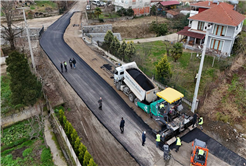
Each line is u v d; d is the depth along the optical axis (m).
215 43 28.73
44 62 26.98
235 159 13.33
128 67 19.39
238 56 25.62
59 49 31.36
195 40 31.30
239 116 17.12
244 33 33.44
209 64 25.95
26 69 15.80
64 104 18.80
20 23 44.47
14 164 13.34
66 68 24.47
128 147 14.23
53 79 22.95
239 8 43.72
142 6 56.25
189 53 29.83
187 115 15.90
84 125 16.33
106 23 48.78
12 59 15.10
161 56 29.88
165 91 15.70
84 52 30.58
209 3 32.81
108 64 26.97
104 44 31.30
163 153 13.75
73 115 17.45
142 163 12.97
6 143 15.02
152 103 16.23
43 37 36.28
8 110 16.48
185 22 45.12
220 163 13.01
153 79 21.44
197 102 17.28
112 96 20.17
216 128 15.97
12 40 29.58
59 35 37.69
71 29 41.81
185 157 13.39
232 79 21.55
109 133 15.54
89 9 56.16
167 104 15.70
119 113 17.73
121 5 54.28
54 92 19.97
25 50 30.16
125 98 19.86
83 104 18.95
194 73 23.53
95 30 43.06
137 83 17.39
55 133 15.92
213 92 19.91
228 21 26.31
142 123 16.59
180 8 60.53
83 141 14.73
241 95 19.25
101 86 21.86
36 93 16.17
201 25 30.05
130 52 25.75
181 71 24.89
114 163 13.04
